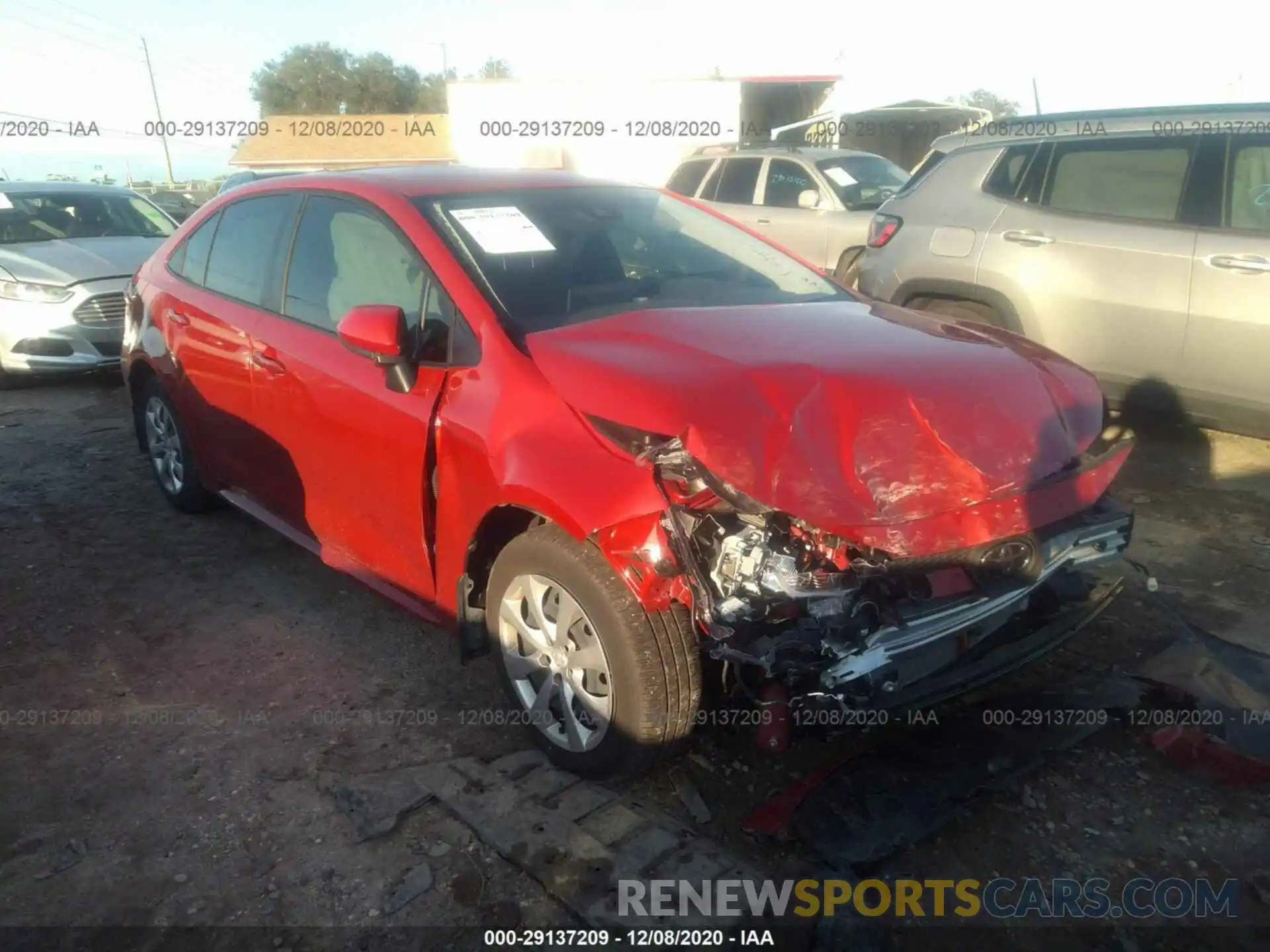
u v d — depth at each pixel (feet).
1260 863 9.04
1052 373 10.59
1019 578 9.18
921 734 10.52
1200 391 17.15
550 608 10.08
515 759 10.57
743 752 10.56
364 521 12.26
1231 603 13.32
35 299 26.45
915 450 8.91
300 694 12.00
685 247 13.30
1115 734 10.71
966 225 19.48
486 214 12.26
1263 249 16.08
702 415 8.87
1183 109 17.57
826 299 12.85
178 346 15.49
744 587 8.64
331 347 12.34
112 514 17.67
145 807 10.00
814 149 35.81
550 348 10.28
